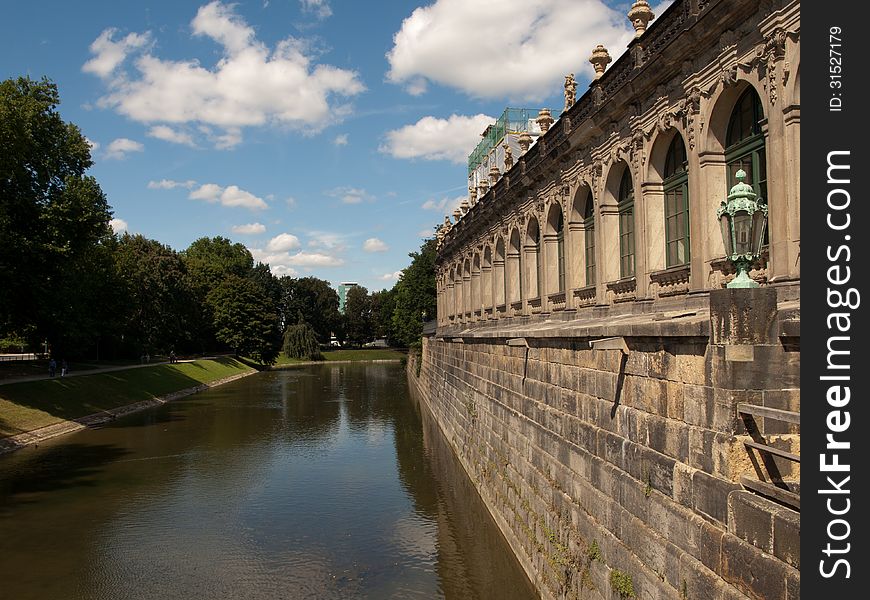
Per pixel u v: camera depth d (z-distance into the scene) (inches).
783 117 454.9
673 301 614.2
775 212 462.3
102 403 1849.2
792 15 445.4
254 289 4352.9
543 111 1005.8
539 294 1045.2
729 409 309.0
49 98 1617.9
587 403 510.3
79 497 1011.9
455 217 1969.7
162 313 3166.8
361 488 1056.2
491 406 935.7
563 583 535.8
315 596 642.2
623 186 751.1
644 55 654.5
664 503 368.2
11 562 743.1
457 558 732.7
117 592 661.3
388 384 3043.8
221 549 781.3
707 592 318.3
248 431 1626.5
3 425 1397.6
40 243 1514.5
